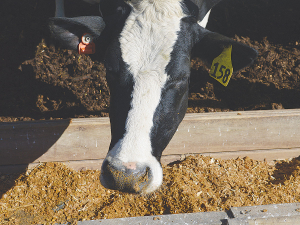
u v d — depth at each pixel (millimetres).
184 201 3219
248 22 5871
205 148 3799
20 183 3416
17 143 3477
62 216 3096
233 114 3637
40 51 5020
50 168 3590
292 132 3797
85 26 2758
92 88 4664
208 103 4527
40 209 3156
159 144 2434
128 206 3213
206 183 3502
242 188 3457
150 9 2680
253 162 3842
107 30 2760
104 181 2240
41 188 3373
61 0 5062
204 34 2799
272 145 3873
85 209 3193
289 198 3369
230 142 3791
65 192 3346
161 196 3295
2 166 3584
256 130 3738
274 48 5402
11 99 4441
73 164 3658
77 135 3521
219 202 3277
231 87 4816
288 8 6258
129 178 2121
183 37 2609
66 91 4586
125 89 2369
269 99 4621
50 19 2650
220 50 2738
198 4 3191
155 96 2326
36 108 4355
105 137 3572
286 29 5762
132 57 2428
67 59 4914
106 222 2764
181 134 3662
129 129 2260
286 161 3934
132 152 2186
